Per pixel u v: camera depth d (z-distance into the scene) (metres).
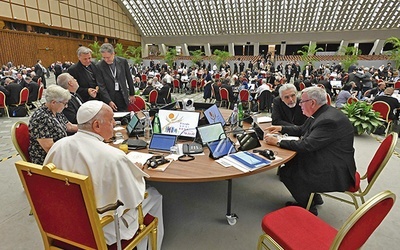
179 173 1.44
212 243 1.70
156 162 1.53
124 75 3.17
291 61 16.61
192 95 10.27
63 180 0.95
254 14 20.89
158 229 1.57
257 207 2.13
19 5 12.91
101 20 19.66
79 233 1.07
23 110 5.84
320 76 10.22
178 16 22.50
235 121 2.48
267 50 26.86
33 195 1.08
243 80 8.77
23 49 13.30
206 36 24.86
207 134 1.88
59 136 1.87
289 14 20.28
